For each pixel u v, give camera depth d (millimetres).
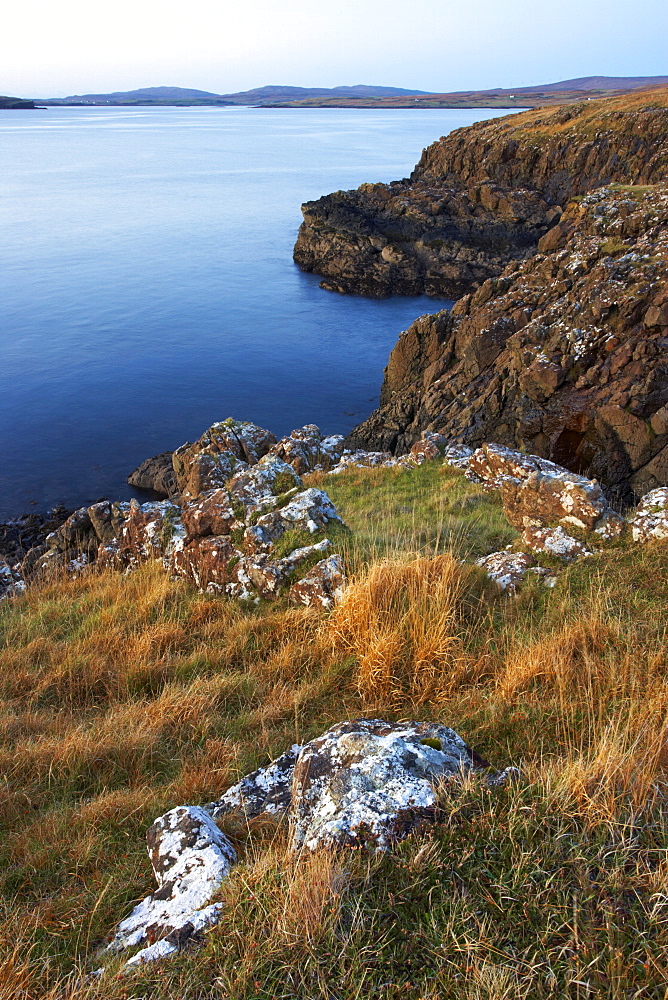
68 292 74625
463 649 6211
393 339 60375
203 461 14188
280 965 2699
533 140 85438
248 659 7148
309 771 3848
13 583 15844
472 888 2918
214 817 4180
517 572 7863
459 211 81062
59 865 4125
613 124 79438
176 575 10148
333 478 18625
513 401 29078
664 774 3586
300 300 74000
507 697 5152
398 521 11922
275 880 3137
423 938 2729
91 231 109938
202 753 5324
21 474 34688
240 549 9258
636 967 2539
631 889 2848
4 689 7227
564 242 35094
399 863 3053
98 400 45656
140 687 6941
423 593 6953
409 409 36281
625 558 7598
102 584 11469
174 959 2879
